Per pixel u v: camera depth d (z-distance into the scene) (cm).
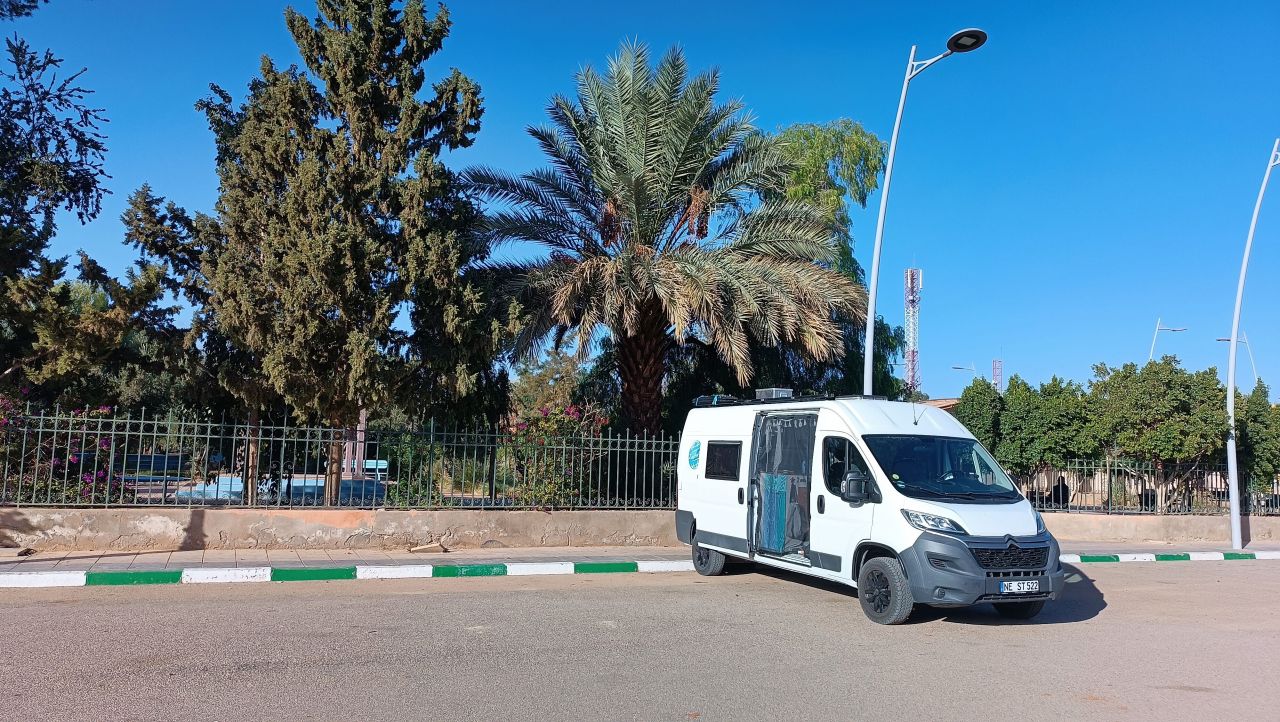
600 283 1470
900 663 690
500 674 624
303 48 1340
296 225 1245
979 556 805
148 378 2602
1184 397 1819
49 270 1130
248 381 1352
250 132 1316
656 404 1648
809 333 1534
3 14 1370
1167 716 561
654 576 1166
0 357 1471
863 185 2302
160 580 986
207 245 1510
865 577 873
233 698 550
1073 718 553
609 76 1622
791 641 763
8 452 1141
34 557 1070
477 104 1379
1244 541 1922
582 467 1427
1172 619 931
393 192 1297
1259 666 708
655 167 1581
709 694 586
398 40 1370
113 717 506
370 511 1261
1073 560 1480
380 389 1221
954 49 1395
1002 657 721
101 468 1226
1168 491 1942
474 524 1320
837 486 930
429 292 1284
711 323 1466
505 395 1697
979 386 2030
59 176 1389
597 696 574
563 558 1239
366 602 905
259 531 1208
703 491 1176
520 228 1576
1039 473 1980
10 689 557
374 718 517
